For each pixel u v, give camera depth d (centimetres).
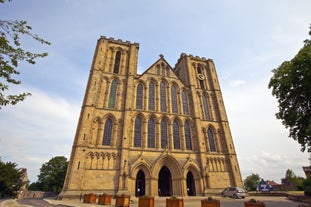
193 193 4531
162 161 4391
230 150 5156
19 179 5062
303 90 2209
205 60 6875
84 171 3766
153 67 5828
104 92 4891
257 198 3819
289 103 2480
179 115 5209
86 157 3900
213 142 5300
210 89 6294
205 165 4631
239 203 2920
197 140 4947
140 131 4681
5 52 1106
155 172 4197
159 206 2591
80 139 3950
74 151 3859
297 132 2527
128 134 4391
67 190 3472
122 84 5175
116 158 4122
